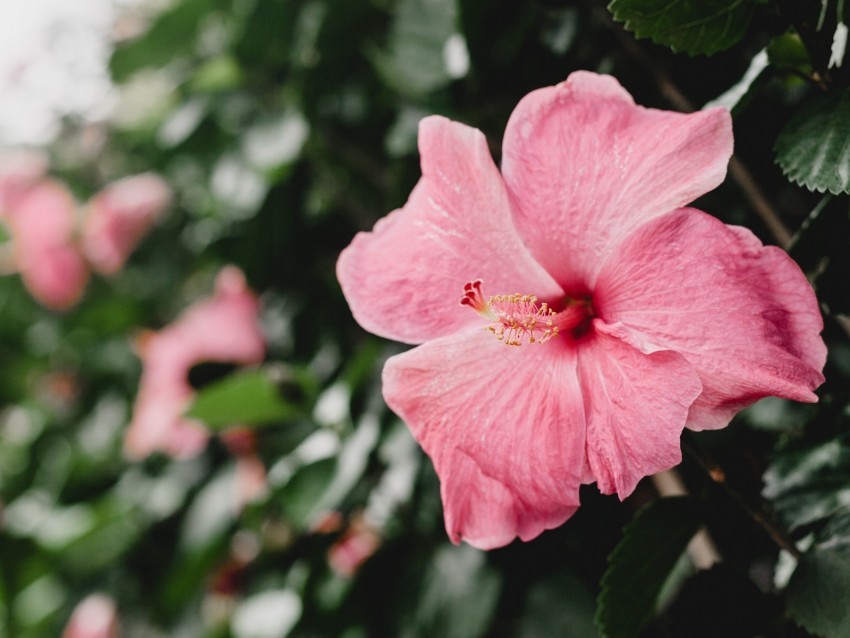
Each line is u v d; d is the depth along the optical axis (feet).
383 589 1.26
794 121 0.74
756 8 0.76
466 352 0.78
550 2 1.08
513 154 0.78
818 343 0.66
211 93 1.64
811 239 0.80
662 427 0.68
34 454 2.46
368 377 1.26
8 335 2.53
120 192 2.01
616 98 0.75
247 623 1.42
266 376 1.23
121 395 2.23
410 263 0.82
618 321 0.73
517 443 0.75
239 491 1.58
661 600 0.96
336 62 1.45
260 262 1.63
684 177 0.70
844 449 0.82
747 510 0.80
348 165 1.54
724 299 0.68
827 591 0.73
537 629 1.12
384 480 1.26
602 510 1.11
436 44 1.26
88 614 1.95
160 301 2.21
